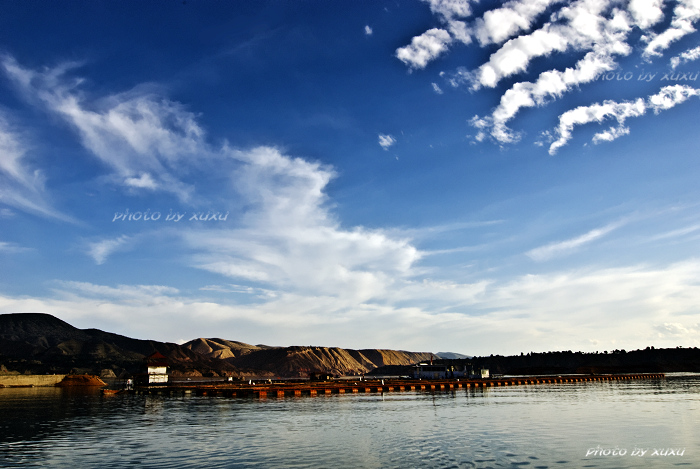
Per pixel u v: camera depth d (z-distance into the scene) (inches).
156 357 5000.0
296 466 1096.8
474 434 1533.0
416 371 6776.6
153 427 1771.7
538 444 1344.7
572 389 3998.5
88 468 1094.4
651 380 5708.7
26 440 1486.2
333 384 4953.3
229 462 1144.8
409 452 1250.0
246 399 3184.1
